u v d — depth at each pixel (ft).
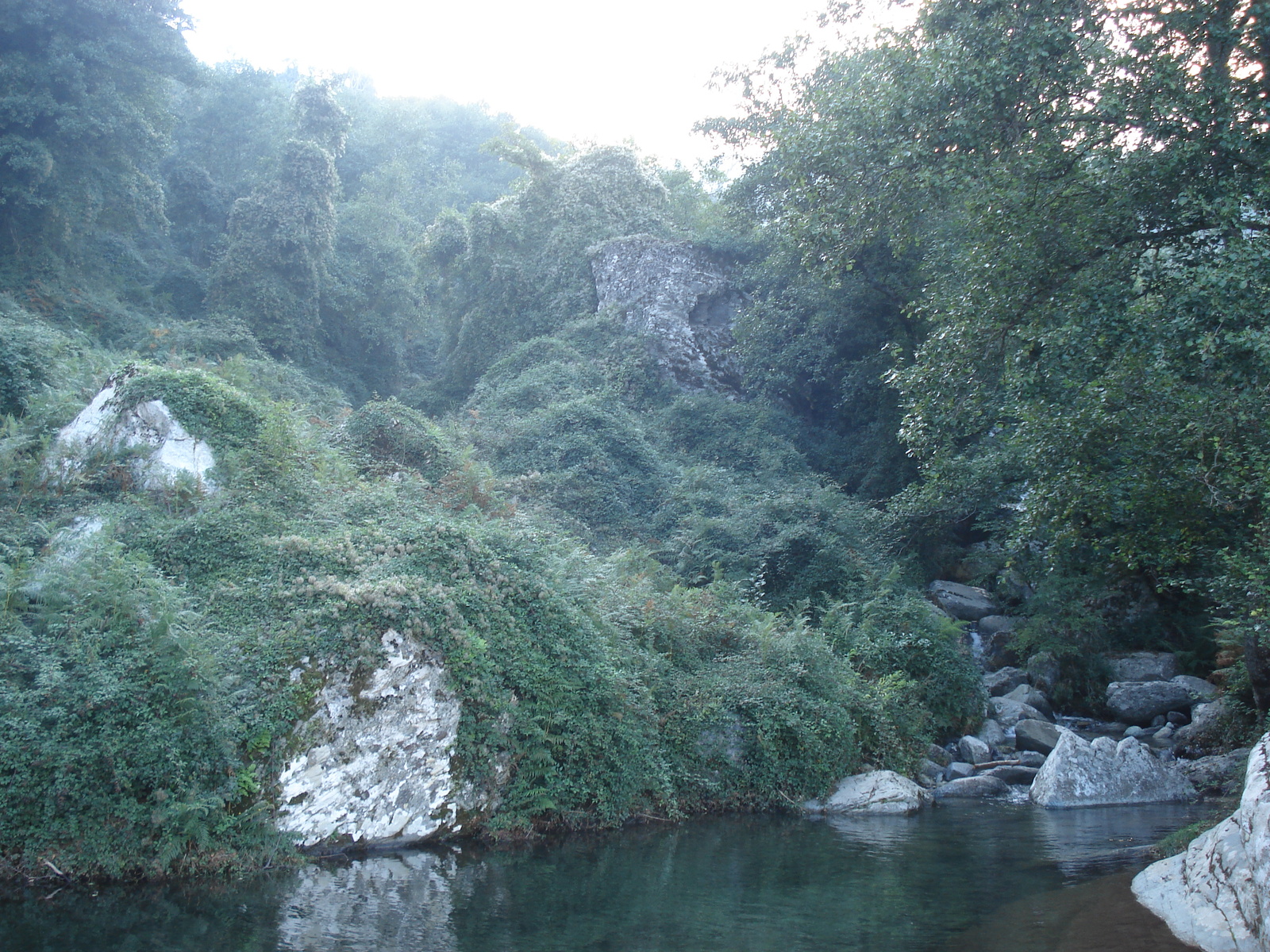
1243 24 35.70
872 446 96.89
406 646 33.68
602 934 23.62
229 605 34.17
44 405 50.75
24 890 26.09
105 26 101.30
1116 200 37.70
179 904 25.39
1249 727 51.29
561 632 39.06
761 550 68.49
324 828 31.07
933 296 48.65
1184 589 38.58
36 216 97.76
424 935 23.17
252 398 50.55
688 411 100.89
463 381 122.01
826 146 46.52
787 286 105.40
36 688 28.45
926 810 42.32
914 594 67.56
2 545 34.99
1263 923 20.81
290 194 121.19
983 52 40.32
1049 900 26.58
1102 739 46.55
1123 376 34.94
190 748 28.71
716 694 43.32
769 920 24.93
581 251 120.47
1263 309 30.96
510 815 34.83
